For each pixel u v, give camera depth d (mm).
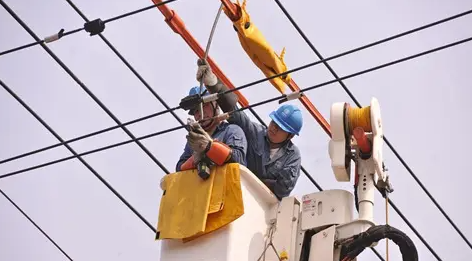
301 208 20828
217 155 20172
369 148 20797
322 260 20203
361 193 20734
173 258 20281
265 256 20484
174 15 22469
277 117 21578
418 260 20047
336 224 20438
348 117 20844
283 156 21391
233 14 21875
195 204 20188
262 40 22281
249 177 20391
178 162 21250
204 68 21078
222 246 20000
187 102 20453
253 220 20484
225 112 21281
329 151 20938
